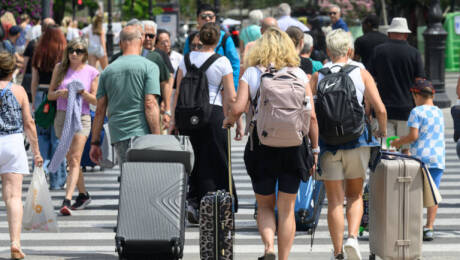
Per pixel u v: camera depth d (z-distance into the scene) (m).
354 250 21.39
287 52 20.77
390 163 21.69
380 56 33.44
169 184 21.69
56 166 30.28
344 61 22.53
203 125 26.44
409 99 33.34
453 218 30.66
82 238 27.33
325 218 30.09
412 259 21.92
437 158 26.97
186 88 26.41
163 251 21.19
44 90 33.97
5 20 61.25
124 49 26.47
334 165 21.97
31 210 24.36
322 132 21.34
